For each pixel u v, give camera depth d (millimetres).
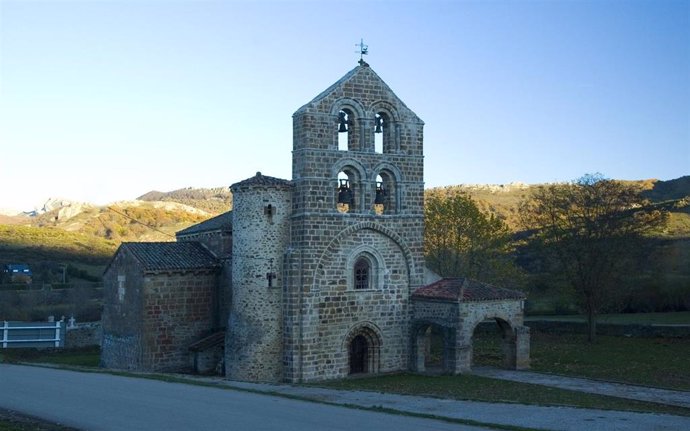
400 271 48281
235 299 45062
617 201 59906
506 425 26078
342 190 46469
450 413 29453
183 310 48281
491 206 171375
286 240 45469
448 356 45625
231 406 28484
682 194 146250
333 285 45500
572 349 55531
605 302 59969
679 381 41906
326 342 45031
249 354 44000
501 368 48031
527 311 78062
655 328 59438
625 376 43844
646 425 27156
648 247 66125
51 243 134125
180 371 47719
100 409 26656
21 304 86438
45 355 57406
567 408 31562
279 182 45375
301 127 45031
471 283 47656
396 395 35688
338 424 25047
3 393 30469
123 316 49312
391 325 47781
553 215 62688
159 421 24484
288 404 29938
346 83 46344
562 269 65562
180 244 51906
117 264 50719
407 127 48656
